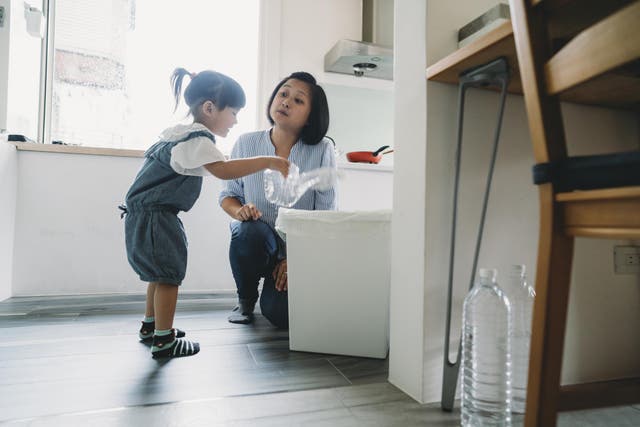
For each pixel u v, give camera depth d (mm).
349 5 2967
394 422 851
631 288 1170
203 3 2734
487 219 1010
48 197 2137
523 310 998
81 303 1955
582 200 538
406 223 1020
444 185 965
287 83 1716
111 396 958
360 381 1073
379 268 1231
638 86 970
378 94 3066
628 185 491
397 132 1071
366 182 2434
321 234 1264
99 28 2566
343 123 2996
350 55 2604
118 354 1255
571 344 1095
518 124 1048
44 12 2451
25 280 2109
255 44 2824
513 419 883
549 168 563
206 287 2324
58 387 1005
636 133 1198
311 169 1740
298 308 1309
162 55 2660
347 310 1269
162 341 1235
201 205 2318
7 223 2002
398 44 1073
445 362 901
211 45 2746
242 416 870
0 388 994
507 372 943
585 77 507
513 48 761
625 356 1152
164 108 2656
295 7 2854
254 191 1730
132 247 1283
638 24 450
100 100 2568
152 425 827
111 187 2215
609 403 655
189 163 1269
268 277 1652
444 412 897
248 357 1252
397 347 1044
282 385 1040
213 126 1416
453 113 978
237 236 1601
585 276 1115
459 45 977
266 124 2744
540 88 573
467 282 983
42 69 2463
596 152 1142
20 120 2318
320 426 831
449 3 981
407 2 1036
